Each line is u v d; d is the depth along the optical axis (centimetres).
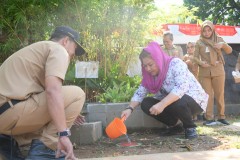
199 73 559
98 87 523
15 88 249
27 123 251
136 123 463
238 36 795
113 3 516
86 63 484
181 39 741
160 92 427
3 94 247
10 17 522
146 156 329
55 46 255
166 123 443
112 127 362
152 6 537
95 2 506
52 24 535
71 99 261
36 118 251
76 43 281
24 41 532
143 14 534
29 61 255
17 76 254
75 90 264
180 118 412
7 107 246
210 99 556
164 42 570
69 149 225
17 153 291
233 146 372
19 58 258
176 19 650
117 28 541
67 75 519
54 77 234
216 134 446
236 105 729
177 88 394
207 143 390
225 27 798
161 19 578
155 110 386
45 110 248
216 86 550
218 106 555
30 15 519
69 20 533
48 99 231
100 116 458
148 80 423
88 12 523
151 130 468
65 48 275
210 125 545
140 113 464
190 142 397
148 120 466
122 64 553
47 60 245
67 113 261
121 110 461
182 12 611
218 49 546
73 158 225
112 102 482
